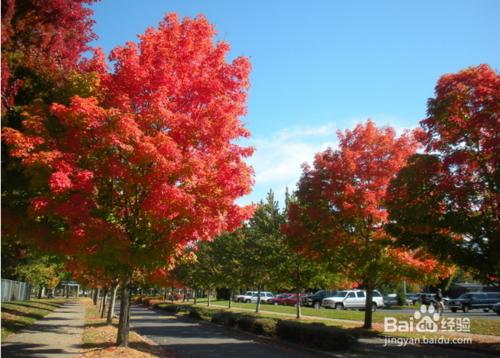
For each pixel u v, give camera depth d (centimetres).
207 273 4744
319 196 2231
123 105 1101
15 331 1906
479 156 1520
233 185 1158
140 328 2458
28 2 991
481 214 1464
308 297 4719
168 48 1202
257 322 1998
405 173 1619
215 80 1203
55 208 997
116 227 1122
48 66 1033
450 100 1565
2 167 1108
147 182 1101
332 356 1416
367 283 2236
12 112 1091
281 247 2922
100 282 2703
